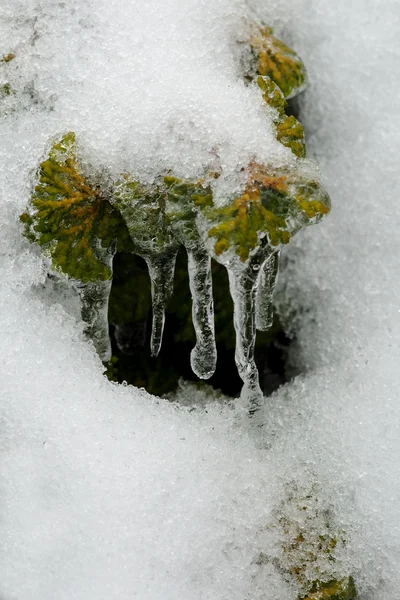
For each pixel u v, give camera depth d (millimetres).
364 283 1188
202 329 1141
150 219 1127
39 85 1144
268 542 1146
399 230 1183
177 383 1185
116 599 1123
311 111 1193
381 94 1188
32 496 1131
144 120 1128
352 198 1189
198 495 1145
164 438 1150
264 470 1157
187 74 1139
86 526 1129
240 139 1125
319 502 1154
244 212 1112
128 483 1137
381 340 1178
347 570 1147
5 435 1138
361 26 1188
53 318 1150
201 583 1138
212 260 1174
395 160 1185
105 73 1139
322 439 1164
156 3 1149
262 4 1176
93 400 1147
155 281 1145
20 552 1125
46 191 1125
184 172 1123
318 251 1195
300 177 1120
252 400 1154
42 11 1147
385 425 1160
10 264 1147
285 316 1202
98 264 1134
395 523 1150
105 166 1128
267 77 1143
